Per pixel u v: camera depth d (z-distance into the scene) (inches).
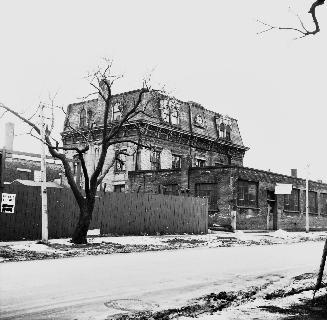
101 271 394.3
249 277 379.2
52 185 1087.0
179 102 1525.6
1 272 374.3
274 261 511.2
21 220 730.8
